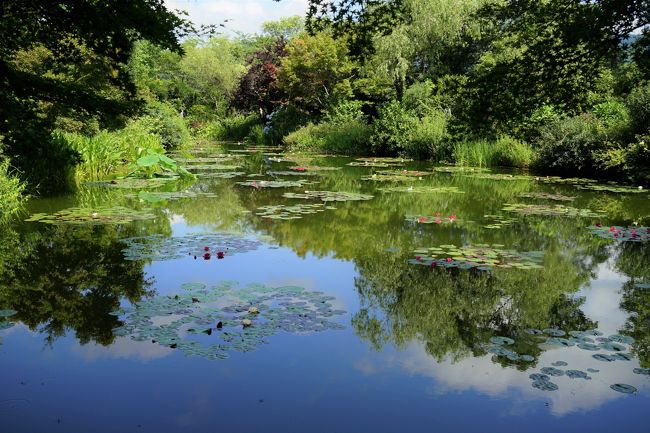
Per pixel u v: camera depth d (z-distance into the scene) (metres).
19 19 6.85
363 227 7.52
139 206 9.06
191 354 3.36
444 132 17.91
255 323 3.90
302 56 25.33
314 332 3.75
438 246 6.42
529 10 5.78
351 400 2.84
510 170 15.41
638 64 5.52
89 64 10.90
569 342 3.62
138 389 2.94
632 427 2.59
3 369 3.16
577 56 5.57
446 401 2.83
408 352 3.45
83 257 5.74
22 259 5.63
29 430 2.52
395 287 4.88
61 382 3.01
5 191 8.30
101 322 3.90
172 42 7.00
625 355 3.41
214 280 4.98
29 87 6.88
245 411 2.71
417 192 10.93
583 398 2.87
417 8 20.45
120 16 6.54
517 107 6.01
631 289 4.86
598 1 5.29
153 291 4.63
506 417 2.67
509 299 4.57
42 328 3.79
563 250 6.27
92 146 12.95
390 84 23.05
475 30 19.47
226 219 8.04
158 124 23.36
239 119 37.91
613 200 9.90
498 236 6.97
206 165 17.11
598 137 13.02
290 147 26.56
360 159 19.77
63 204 9.05
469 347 3.54
